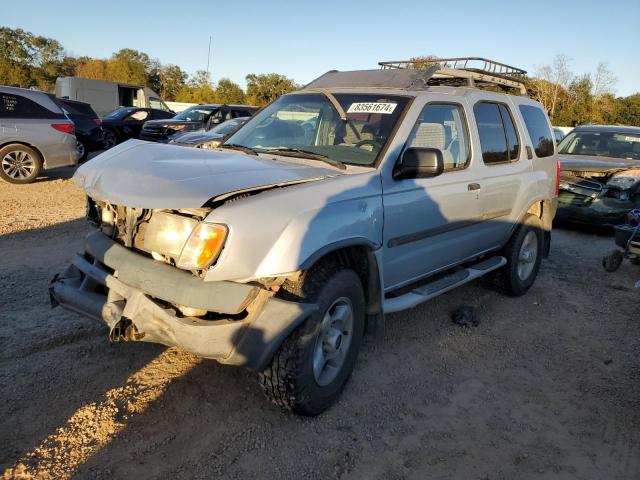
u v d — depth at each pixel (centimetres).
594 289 620
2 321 420
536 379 403
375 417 338
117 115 1902
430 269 438
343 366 342
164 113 1997
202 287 282
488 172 478
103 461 279
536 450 319
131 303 300
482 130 481
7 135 1013
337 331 331
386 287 388
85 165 348
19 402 320
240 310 286
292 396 304
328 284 314
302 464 290
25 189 995
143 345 400
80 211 830
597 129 1045
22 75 5178
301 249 292
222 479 274
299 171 336
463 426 338
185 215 294
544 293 597
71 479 264
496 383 393
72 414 313
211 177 296
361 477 285
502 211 509
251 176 309
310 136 421
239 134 452
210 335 283
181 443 298
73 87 2662
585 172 873
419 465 298
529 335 480
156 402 332
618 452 322
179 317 288
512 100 545
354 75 473
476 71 528
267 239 285
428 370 404
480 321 504
